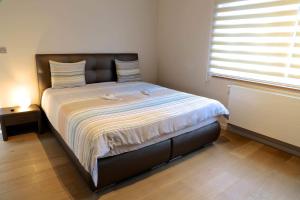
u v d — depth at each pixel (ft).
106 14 11.59
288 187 6.45
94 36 11.48
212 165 7.55
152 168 7.29
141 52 13.57
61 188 6.17
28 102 9.81
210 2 10.30
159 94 9.45
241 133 10.09
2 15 8.92
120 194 6.01
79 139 6.02
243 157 8.10
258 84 9.07
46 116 9.70
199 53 11.35
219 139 9.61
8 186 6.20
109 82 11.68
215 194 6.10
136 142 6.20
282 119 8.26
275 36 8.32
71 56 10.65
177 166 7.46
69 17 10.50
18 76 9.82
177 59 12.83
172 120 7.08
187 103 8.27
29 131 9.88
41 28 9.89
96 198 5.82
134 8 12.53
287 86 8.29
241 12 9.21
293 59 7.99
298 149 8.24
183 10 11.81
